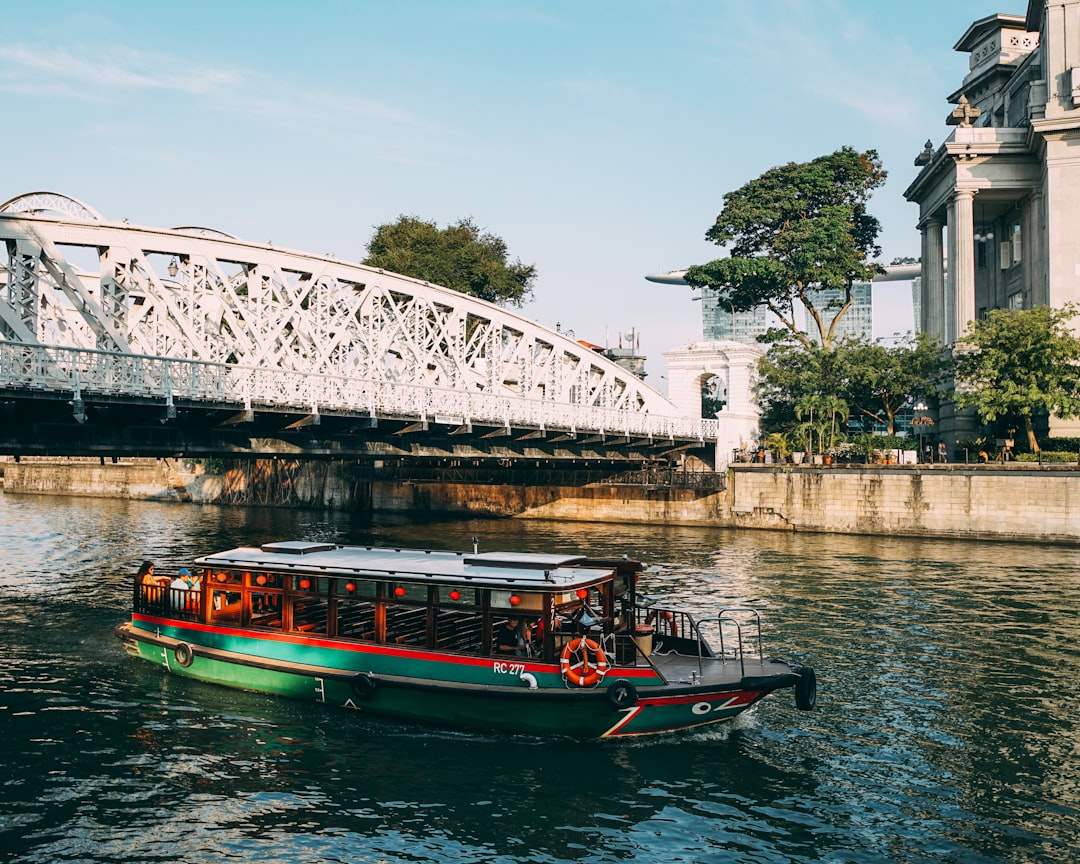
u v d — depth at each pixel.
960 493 48.22
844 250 71.31
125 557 41.31
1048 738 17.64
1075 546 44.94
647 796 15.20
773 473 54.62
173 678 21.42
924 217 65.38
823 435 59.41
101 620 27.64
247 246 36.00
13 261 29.23
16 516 62.22
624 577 19.45
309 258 38.50
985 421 49.62
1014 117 65.25
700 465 62.25
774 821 14.38
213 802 15.04
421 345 43.81
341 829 14.16
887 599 30.64
